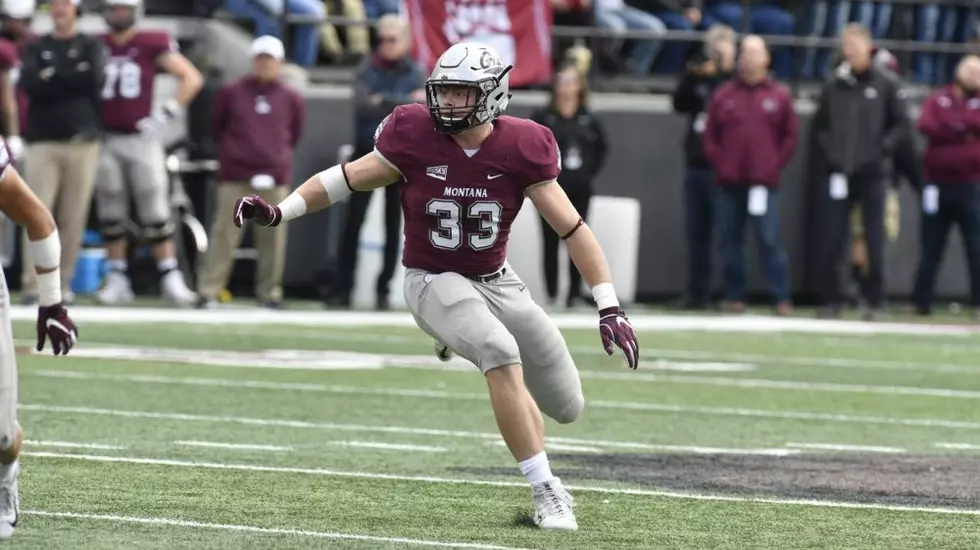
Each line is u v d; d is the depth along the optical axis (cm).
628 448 2820
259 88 5350
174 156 5784
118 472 2391
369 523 2055
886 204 6062
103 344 4309
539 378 2145
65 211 5053
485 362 2062
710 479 2486
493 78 2045
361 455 2647
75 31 5009
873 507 2269
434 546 1914
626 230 6184
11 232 5903
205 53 6088
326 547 1888
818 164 6550
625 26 6750
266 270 5553
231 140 5341
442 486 2361
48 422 2898
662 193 6525
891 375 4191
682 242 6550
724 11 6994
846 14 7025
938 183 6006
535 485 2062
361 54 6519
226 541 1906
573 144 5672
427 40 5950
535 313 2130
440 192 2086
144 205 5366
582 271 2105
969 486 2470
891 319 6003
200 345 4381
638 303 6550
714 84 5969
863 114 5747
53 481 2294
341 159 5906
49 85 4941
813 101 6800
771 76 6969
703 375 4078
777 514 2195
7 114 5128
